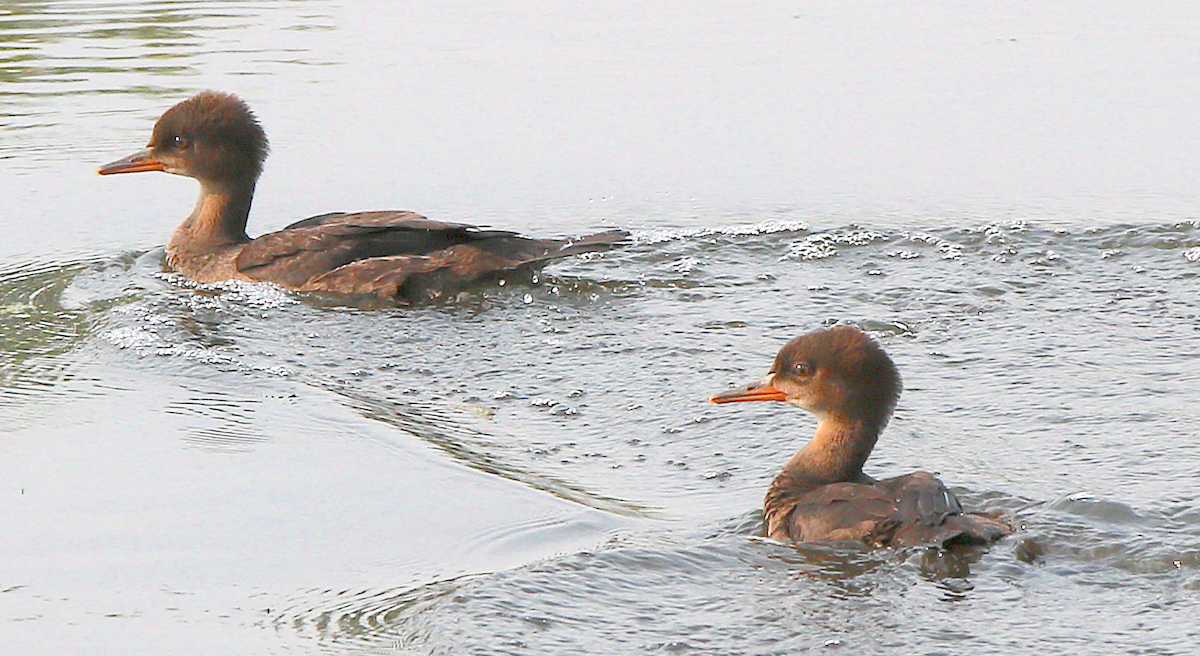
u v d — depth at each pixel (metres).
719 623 9.65
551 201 19.56
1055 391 13.88
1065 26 26.66
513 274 17.20
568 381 14.51
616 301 16.50
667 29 26.72
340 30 26.69
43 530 11.20
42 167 20.50
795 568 10.38
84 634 9.69
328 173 20.39
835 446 11.85
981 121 21.97
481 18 27.41
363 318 16.22
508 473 12.42
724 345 15.25
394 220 17.45
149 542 11.02
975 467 12.23
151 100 22.77
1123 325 15.52
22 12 28.00
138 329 15.78
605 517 11.53
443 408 13.91
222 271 17.45
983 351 14.94
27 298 16.80
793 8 28.11
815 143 21.28
